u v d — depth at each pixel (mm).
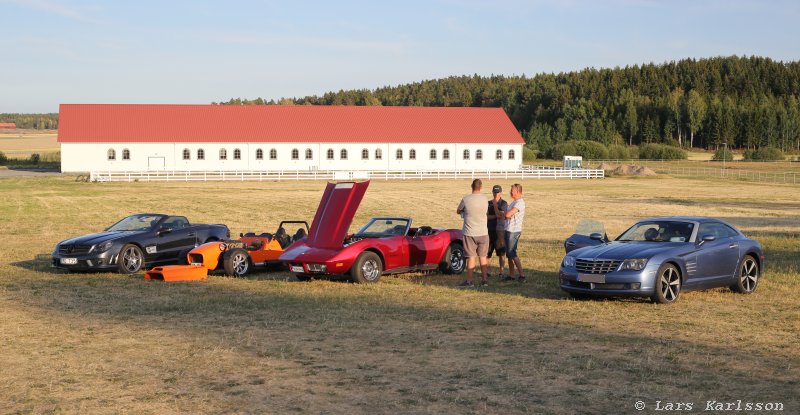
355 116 90500
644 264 12539
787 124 185250
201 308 12430
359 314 11766
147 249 17812
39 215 36188
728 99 195000
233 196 49219
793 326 10742
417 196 50062
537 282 15406
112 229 18453
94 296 13859
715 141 186500
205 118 85562
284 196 49344
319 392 7492
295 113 89250
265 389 7602
